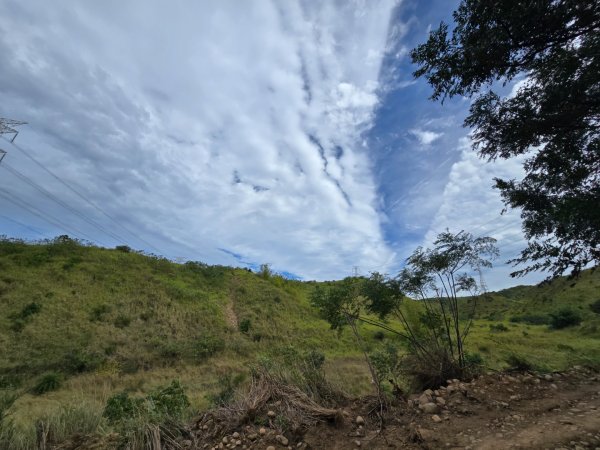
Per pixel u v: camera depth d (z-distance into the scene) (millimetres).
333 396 5137
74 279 35312
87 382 19484
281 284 57438
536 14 3779
